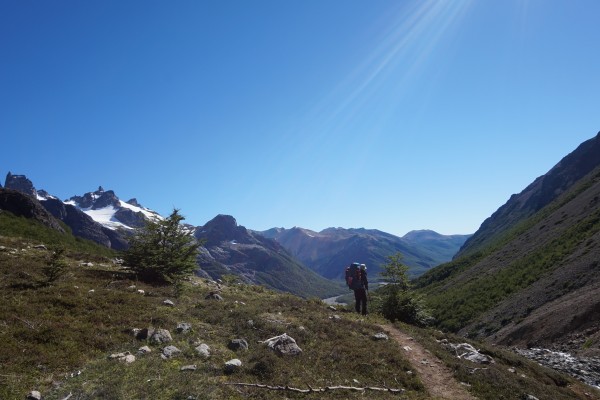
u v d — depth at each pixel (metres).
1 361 7.98
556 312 33.38
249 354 10.45
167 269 17.83
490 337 40.41
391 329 16.03
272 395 8.53
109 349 9.53
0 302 10.66
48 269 13.41
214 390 8.19
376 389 9.80
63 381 7.86
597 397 14.77
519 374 14.04
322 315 15.92
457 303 56.88
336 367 10.70
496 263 73.44
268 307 16.11
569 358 24.22
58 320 10.33
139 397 7.55
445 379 11.34
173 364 9.21
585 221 54.97
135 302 12.95
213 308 14.27
